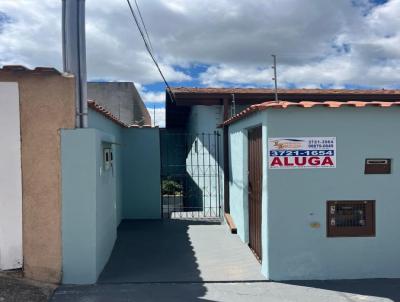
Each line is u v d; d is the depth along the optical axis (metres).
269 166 5.57
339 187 5.62
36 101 5.31
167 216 11.02
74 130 5.34
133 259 6.62
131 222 10.04
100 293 5.08
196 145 13.91
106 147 6.37
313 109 5.57
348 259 5.66
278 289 5.27
